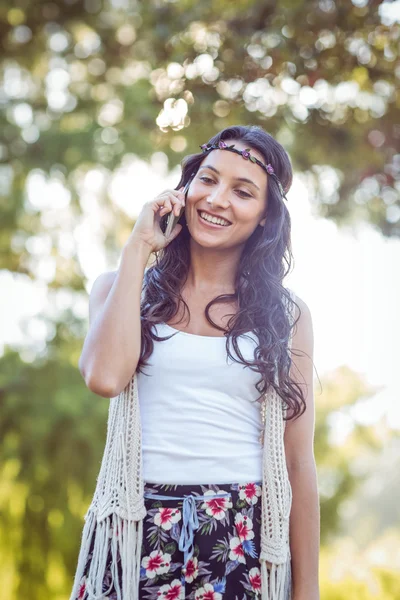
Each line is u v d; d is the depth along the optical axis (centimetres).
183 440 228
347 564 959
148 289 253
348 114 566
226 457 229
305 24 501
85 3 850
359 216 697
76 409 820
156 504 225
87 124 821
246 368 236
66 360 866
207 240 245
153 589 220
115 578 222
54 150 827
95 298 252
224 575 222
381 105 560
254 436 238
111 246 917
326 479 1017
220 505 226
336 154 631
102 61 858
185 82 528
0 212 870
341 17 495
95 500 235
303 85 511
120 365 228
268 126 552
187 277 254
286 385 242
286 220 261
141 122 723
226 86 527
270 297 251
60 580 879
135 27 813
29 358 873
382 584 935
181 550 220
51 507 843
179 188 264
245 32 524
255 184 248
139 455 227
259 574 229
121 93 777
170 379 232
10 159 850
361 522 2319
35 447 820
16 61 883
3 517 856
